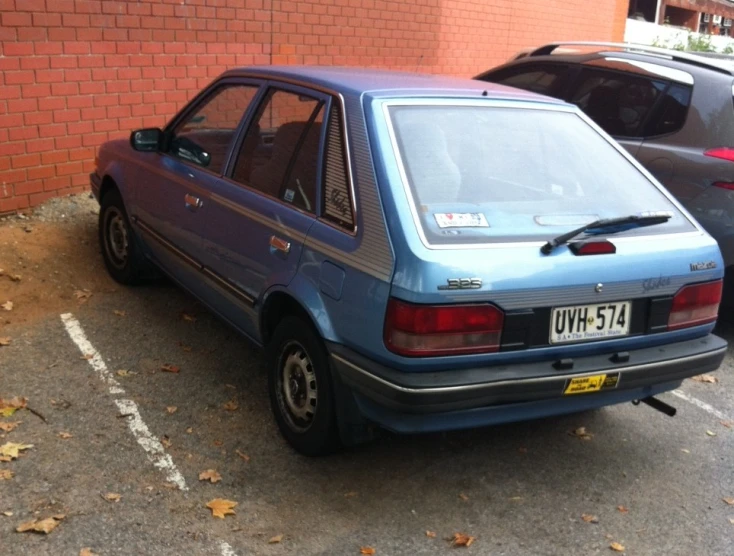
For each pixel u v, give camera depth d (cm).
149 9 724
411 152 352
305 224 370
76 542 317
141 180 534
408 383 313
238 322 443
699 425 459
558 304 334
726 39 2198
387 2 962
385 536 337
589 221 361
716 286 379
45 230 656
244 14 802
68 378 449
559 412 356
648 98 606
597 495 380
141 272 575
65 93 684
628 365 352
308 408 378
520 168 375
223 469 375
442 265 312
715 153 544
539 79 696
